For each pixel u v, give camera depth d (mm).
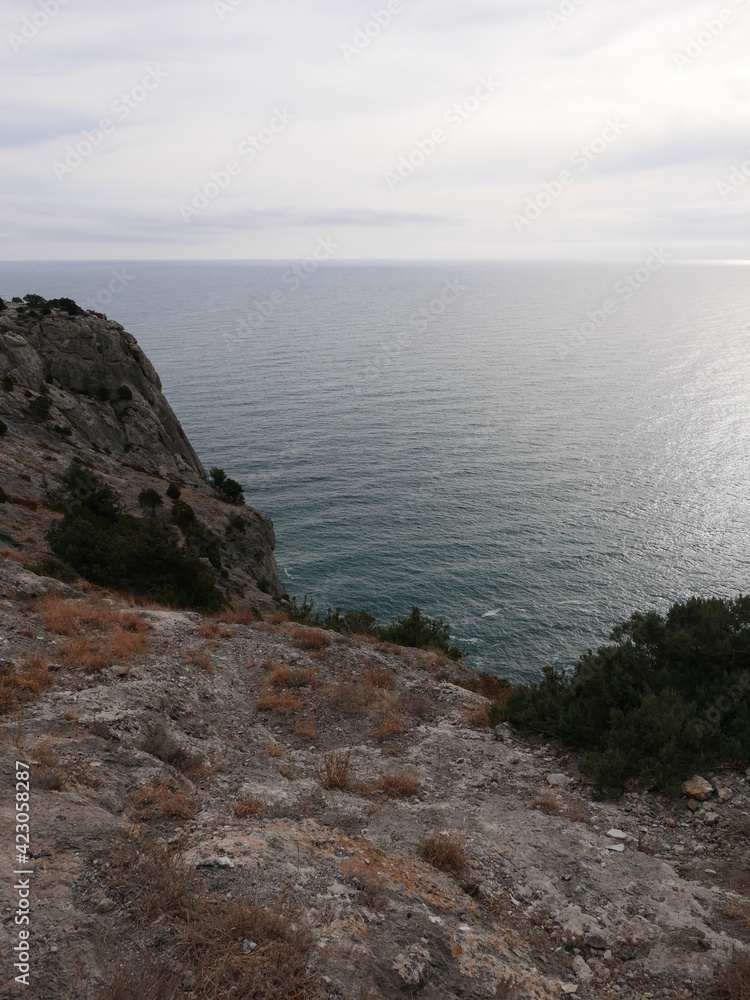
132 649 12500
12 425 48688
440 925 5805
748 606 11898
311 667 13883
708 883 7387
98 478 40375
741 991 5391
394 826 7996
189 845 6348
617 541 109062
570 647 74562
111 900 5094
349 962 4910
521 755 10961
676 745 9781
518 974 5516
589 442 180625
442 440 175375
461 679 15859
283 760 9859
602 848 8008
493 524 113875
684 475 151250
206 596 24047
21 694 9414
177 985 4254
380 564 93562
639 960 6035
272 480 132875
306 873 6082
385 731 11297
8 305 64125
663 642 12047
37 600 14367
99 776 7438
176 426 73000
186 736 9719
